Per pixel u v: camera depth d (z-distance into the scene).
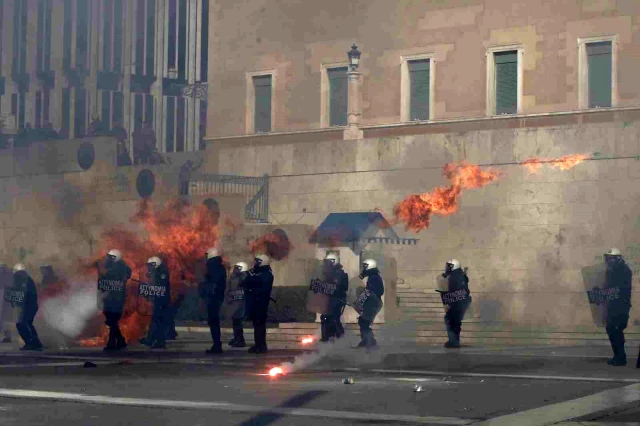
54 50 37.03
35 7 35.84
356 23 61.69
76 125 48.03
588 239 48.22
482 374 25.55
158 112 51.78
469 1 58.44
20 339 37.91
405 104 60.28
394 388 22.17
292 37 63.66
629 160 47.47
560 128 49.22
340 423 17.17
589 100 55.19
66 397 20.25
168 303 35.88
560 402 19.86
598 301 28.19
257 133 63.94
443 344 41.41
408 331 43.72
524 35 56.75
